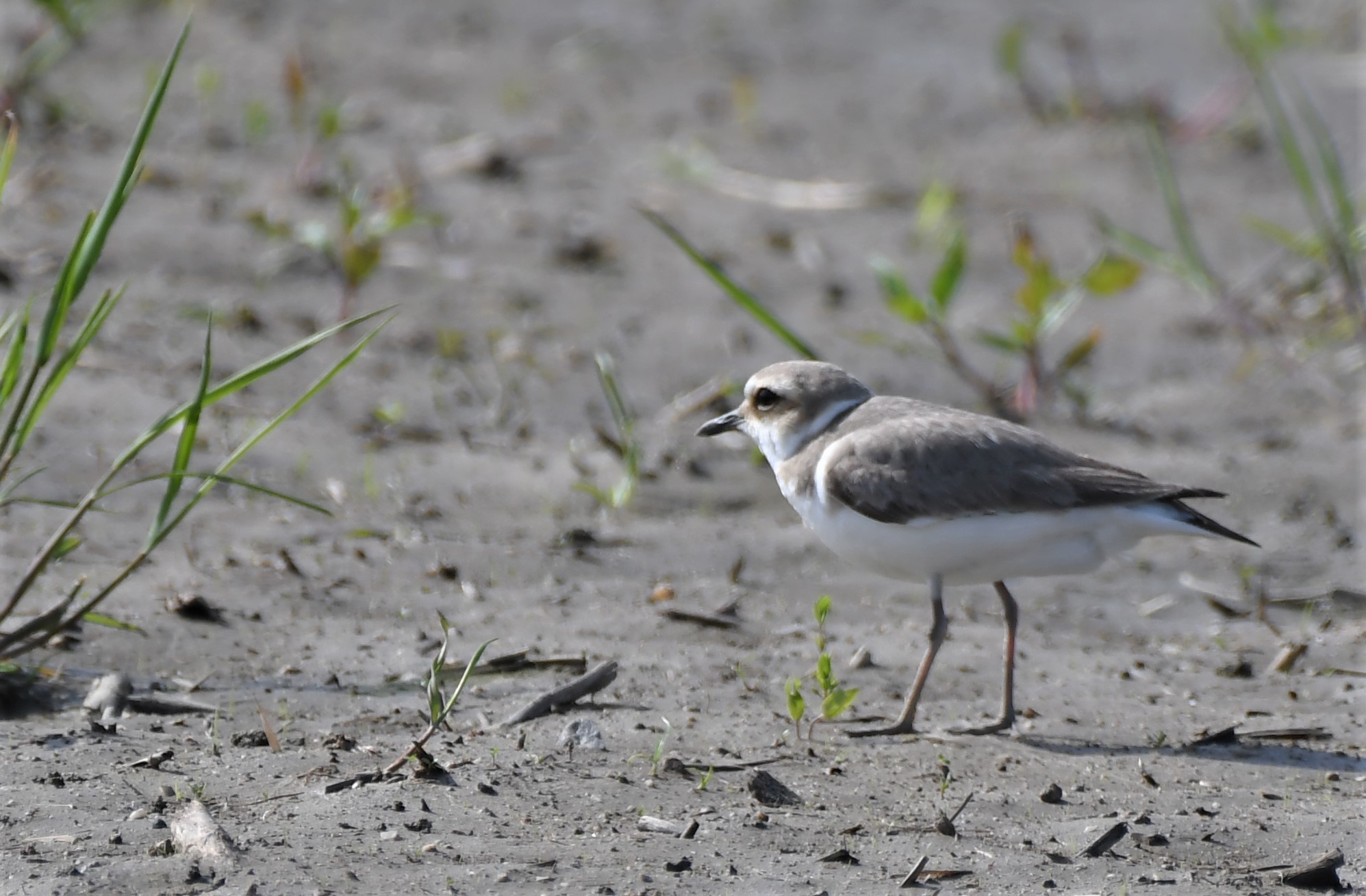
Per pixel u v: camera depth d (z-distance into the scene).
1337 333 16.14
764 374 9.69
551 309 15.73
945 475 8.61
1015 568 8.70
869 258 17.64
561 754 7.83
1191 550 12.05
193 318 14.09
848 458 8.88
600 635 9.70
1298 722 8.93
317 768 7.40
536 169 19.22
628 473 11.89
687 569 11.03
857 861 6.66
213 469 11.70
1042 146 21.61
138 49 21.22
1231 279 17.61
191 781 7.20
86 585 9.70
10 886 6.01
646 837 6.79
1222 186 20.36
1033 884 6.52
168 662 8.91
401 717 8.28
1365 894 6.58
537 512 11.80
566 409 13.77
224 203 16.72
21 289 13.91
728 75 23.73
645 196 18.86
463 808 7.00
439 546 10.96
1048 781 7.87
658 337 15.34
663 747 8.01
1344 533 12.23
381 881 6.18
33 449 11.49
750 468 13.04
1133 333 16.55
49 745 7.62
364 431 12.83
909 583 11.09
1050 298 16.05
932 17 27.31
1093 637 10.40
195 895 6.00
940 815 7.20
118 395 12.51
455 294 15.74
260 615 9.62
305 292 15.23
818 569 11.23
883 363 15.12
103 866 6.21
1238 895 6.50
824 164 20.42
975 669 9.60
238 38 22.38
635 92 22.59
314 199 17.12
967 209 19.23
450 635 9.55
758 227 18.30
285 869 6.24
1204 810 7.50
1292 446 13.98
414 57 22.88
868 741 8.34
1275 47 21.70
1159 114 22.28
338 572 10.38
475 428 13.20
